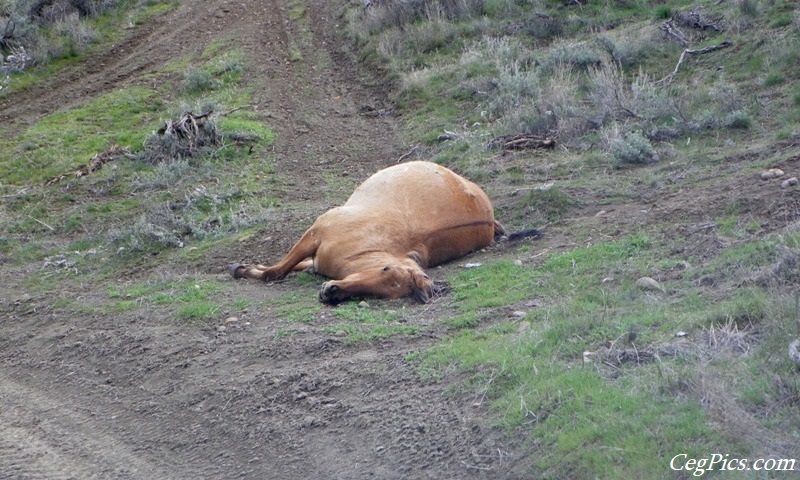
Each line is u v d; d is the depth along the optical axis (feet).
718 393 55.72
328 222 91.81
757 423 53.31
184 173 147.64
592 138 133.69
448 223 93.50
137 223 127.24
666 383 58.70
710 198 98.94
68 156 160.76
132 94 187.93
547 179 121.70
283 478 61.93
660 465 51.52
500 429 59.52
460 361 69.00
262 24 222.69
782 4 163.02
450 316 80.18
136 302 100.32
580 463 53.83
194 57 206.08
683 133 128.57
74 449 71.46
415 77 172.55
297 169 146.92
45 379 86.43
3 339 98.78
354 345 77.00
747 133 124.36
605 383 61.16
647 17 180.86
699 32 166.09
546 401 60.29
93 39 222.28
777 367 58.75
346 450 62.85
